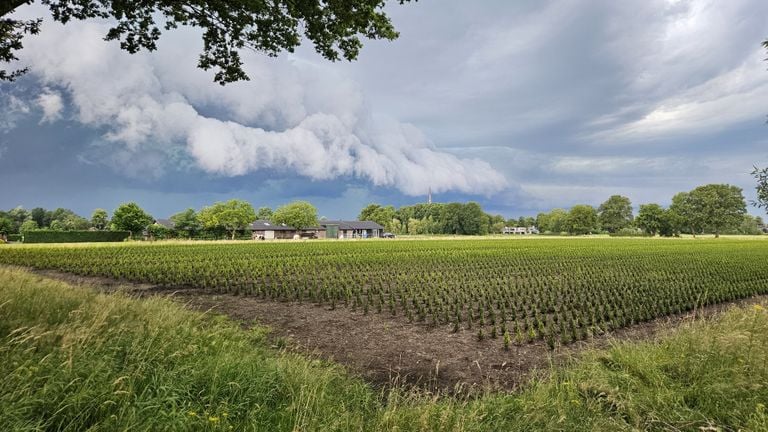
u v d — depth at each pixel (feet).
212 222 301.22
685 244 194.59
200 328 25.58
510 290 55.57
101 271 76.43
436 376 24.36
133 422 11.43
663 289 56.08
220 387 14.88
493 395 19.06
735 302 51.44
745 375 17.03
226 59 33.53
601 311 41.11
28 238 211.41
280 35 32.24
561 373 21.24
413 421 14.57
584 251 135.54
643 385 17.85
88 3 28.32
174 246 162.50
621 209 483.10
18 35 29.35
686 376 18.28
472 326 37.81
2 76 30.09
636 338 33.94
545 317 41.55
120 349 15.96
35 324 18.12
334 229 395.34
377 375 24.57
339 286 59.67
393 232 508.12
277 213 376.48
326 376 18.42
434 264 91.66
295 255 115.44
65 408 11.57
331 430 13.20
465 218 467.11
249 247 155.94
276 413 14.01
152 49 31.22
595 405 16.15
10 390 11.73
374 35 31.71
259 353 23.41
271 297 51.78
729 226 363.56
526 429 14.71
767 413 14.73
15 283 30.68
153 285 61.82
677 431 14.15
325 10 29.96
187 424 12.03
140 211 291.17
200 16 30.68
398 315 42.14
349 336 33.73
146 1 28.63
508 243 199.93
